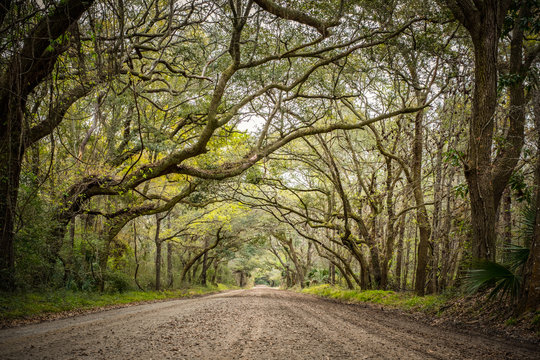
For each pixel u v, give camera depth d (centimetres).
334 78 1591
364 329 702
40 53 898
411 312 1112
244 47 1406
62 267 1419
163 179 2047
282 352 477
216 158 1739
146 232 2753
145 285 2319
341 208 2314
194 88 1641
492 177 1060
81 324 750
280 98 1509
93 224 2075
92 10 876
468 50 1388
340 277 3281
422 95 1553
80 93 1204
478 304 880
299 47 1220
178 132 1936
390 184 1852
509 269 799
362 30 1249
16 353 460
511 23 1132
